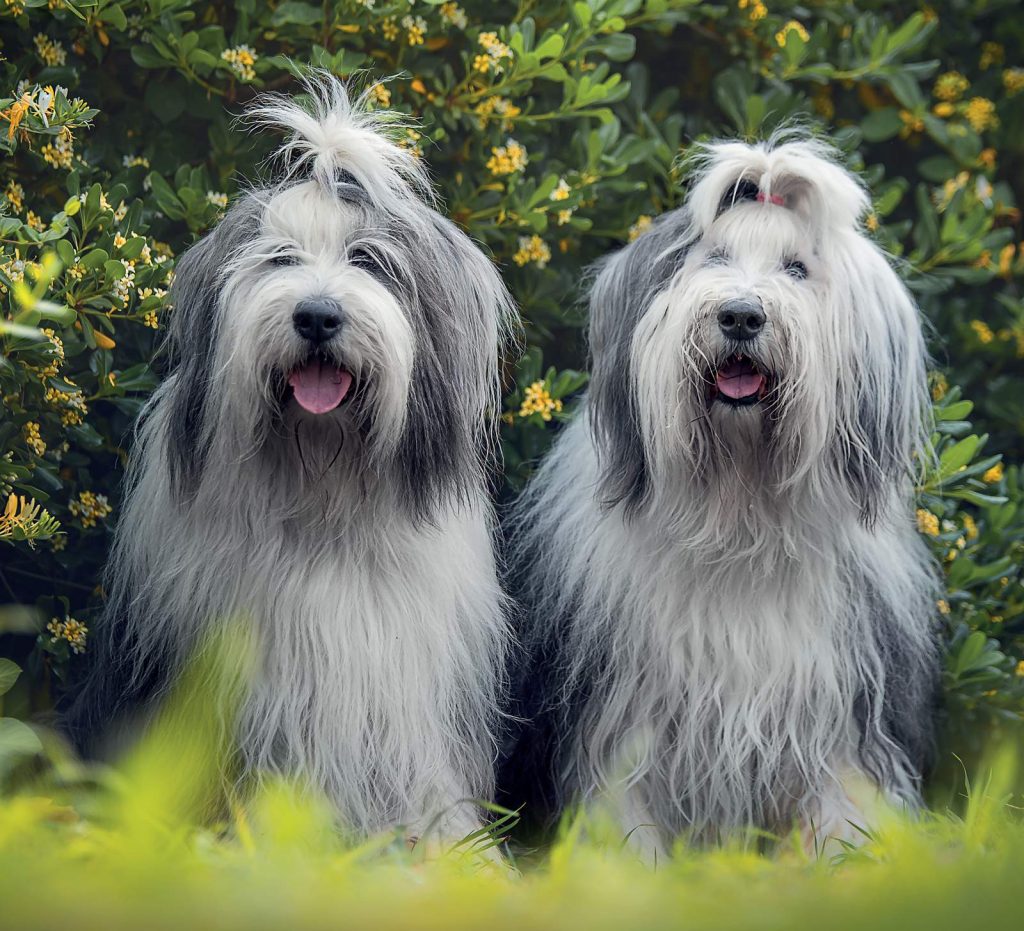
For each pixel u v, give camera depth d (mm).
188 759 4695
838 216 5445
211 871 3564
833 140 7262
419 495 5258
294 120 5402
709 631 5492
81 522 6484
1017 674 6758
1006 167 8500
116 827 4023
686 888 3590
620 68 7695
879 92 8133
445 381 5320
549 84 7207
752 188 5613
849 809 5402
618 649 5570
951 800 6012
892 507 5758
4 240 5680
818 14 7707
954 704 6664
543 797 5859
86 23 6219
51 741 5598
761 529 5418
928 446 6066
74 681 6496
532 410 6812
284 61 6395
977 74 8359
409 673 5266
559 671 5777
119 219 6180
